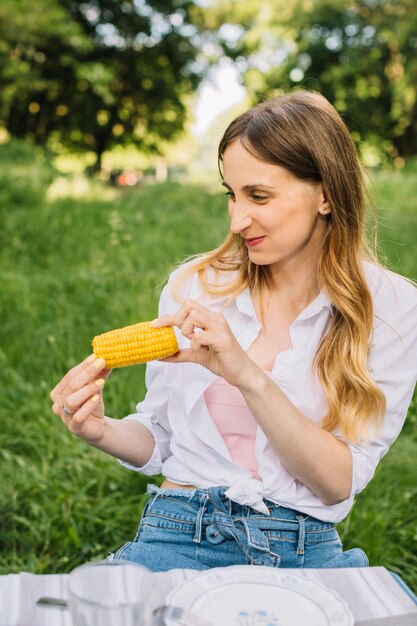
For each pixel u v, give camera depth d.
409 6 29.14
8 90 23.31
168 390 2.02
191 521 1.86
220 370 1.67
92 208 10.77
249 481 1.83
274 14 31.53
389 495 3.56
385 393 1.92
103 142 29.77
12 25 21.09
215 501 1.84
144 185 17.11
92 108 27.89
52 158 15.77
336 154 1.81
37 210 10.05
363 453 1.85
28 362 4.82
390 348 1.93
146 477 3.68
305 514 1.85
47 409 4.23
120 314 5.45
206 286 2.03
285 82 32.69
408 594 1.40
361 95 31.41
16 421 4.17
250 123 1.78
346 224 1.87
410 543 3.29
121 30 28.00
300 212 1.80
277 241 1.81
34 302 5.91
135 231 8.62
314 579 1.44
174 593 1.34
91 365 1.67
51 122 27.94
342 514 1.88
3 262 7.72
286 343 1.95
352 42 32.03
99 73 24.78
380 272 1.98
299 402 1.88
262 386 1.64
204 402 1.91
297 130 1.77
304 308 1.96
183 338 1.98
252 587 1.36
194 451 1.91
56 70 26.36
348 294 1.86
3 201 10.24
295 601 1.33
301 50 32.50
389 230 8.85
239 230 1.79
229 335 1.61
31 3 21.27
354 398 1.86
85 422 1.86
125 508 3.44
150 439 2.03
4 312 5.63
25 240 8.53
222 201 12.55
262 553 1.80
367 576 1.46
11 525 3.36
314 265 1.93
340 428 1.87
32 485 3.59
